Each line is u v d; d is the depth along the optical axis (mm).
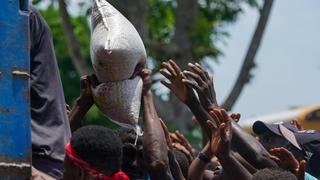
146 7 11234
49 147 4203
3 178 3758
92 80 4602
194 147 6602
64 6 12469
